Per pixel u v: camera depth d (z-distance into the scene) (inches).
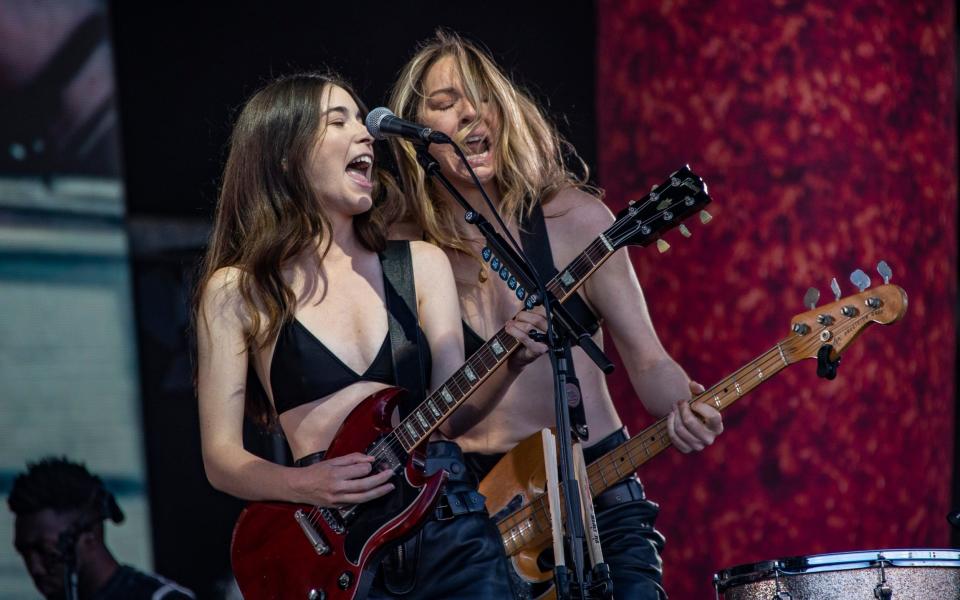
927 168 618.8
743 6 601.3
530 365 473.1
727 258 603.5
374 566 390.0
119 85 818.2
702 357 606.9
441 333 423.2
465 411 453.4
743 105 602.5
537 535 456.1
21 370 759.1
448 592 391.2
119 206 786.8
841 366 596.1
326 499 384.2
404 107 483.5
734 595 433.1
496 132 475.2
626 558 457.7
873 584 407.5
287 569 399.9
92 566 585.6
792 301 597.3
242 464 399.5
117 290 785.6
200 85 832.3
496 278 474.9
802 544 595.5
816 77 596.7
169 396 818.8
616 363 640.4
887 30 604.7
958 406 866.8
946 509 634.8
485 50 775.7
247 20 832.9
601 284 473.7
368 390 408.2
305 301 413.4
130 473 786.2
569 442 374.3
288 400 410.3
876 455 597.9
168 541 827.4
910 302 610.2
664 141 621.6
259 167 419.2
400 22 851.4
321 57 845.2
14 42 755.4
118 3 810.2
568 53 866.8
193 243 821.2
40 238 766.5
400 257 427.8
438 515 399.2
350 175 417.7
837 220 596.4
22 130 761.6
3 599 730.2
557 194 483.5
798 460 595.2
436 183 482.9
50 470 586.6
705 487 606.2
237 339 411.2
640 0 628.7
